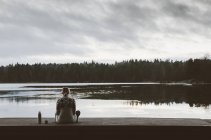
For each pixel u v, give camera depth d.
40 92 73.19
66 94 10.91
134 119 11.30
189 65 147.25
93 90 78.12
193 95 57.22
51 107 36.94
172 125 9.50
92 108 34.84
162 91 71.31
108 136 9.57
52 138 9.56
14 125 9.62
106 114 29.02
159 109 33.84
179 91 71.00
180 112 30.94
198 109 33.66
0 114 29.80
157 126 9.48
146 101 44.56
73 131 9.57
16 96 58.59
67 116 10.30
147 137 9.51
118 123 10.15
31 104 41.19
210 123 10.16
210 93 62.84
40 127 9.55
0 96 59.00
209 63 143.25
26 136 9.54
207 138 9.41
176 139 9.48
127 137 9.53
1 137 9.50
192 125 9.53
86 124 9.91
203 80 143.38
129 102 42.94
